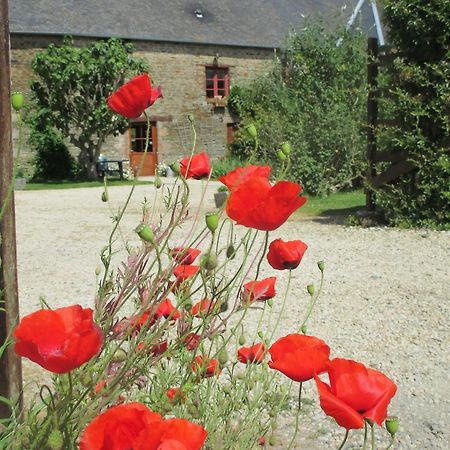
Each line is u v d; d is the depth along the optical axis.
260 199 1.30
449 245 7.56
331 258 7.05
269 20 27.31
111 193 15.73
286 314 4.95
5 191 2.33
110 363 1.53
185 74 24.41
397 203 8.84
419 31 8.16
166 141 24.25
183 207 1.60
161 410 1.61
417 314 4.98
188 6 25.89
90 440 0.90
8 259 2.35
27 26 21.55
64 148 21.39
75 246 8.11
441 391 3.61
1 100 2.32
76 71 19.92
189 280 1.60
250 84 24.06
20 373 2.52
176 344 1.57
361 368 1.09
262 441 1.94
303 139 14.38
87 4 23.50
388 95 8.77
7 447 1.33
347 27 18.64
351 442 3.00
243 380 1.87
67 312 1.06
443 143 8.29
